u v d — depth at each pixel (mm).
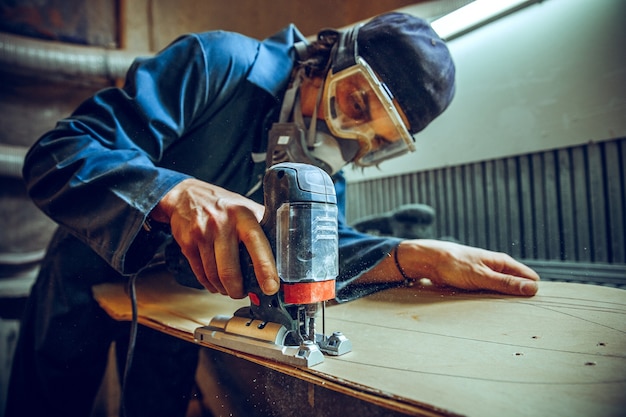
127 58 2193
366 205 2414
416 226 1771
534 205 1616
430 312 750
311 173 580
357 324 696
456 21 1647
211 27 2348
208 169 1071
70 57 2082
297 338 587
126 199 733
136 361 1103
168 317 829
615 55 1314
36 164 840
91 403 1309
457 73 1815
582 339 568
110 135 857
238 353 605
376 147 964
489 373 465
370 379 457
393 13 907
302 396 513
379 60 825
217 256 625
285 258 562
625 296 804
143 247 784
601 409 374
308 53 1015
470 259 887
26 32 2117
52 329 1112
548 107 1513
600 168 1408
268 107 1022
